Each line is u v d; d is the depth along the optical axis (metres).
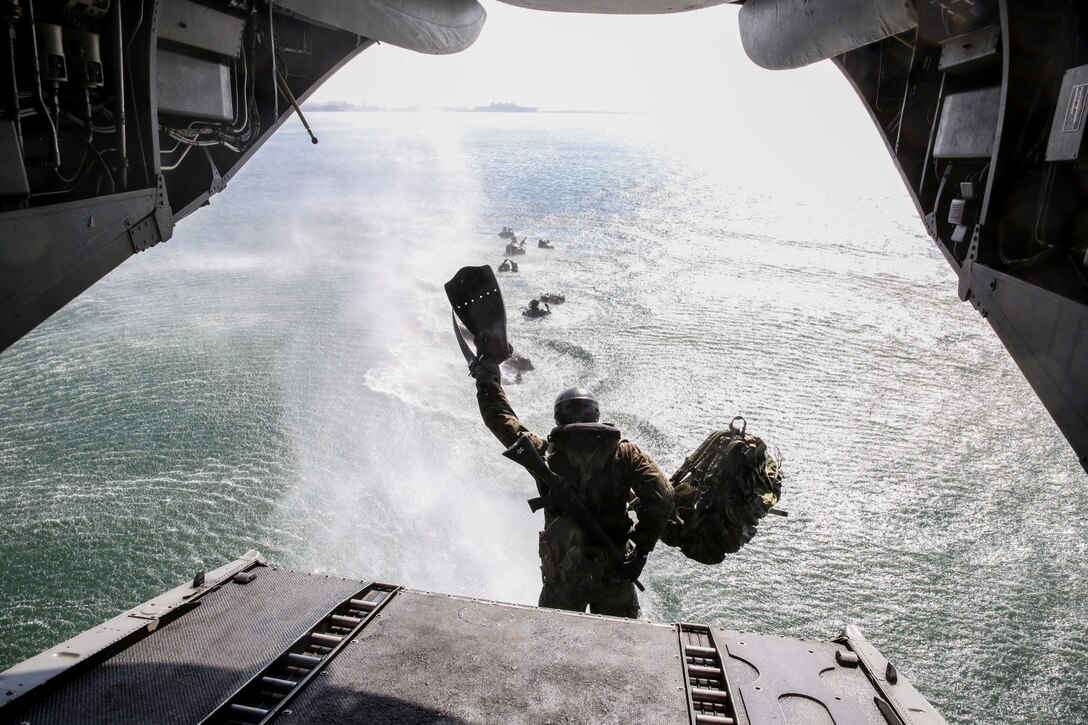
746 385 48.19
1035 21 4.70
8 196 4.41
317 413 42.06
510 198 125.06
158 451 38.22
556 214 109.75
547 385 47.47
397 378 46.94
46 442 38.97
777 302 66.38
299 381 46.00
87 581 28.95
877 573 30.78
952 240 6.54
